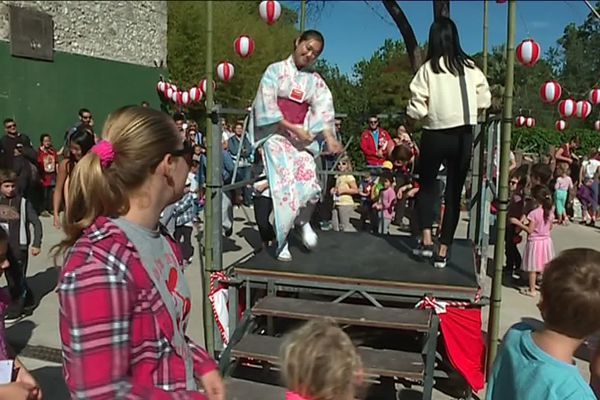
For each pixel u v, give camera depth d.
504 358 1.99
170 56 26.58
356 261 4.68
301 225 5.02
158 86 16.58
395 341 5.00
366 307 4.05
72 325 1.41
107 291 1.43
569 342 1.84
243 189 10.37
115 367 1.42
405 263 4.63
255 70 27.08
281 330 4.68
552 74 4.88
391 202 8.80
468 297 3.99
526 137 6.09
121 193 1.60
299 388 1.66
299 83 4.34
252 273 4.39
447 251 4.48
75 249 1.50
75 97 13.43
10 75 11.30
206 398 1.59
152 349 1.54
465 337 3.98
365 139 8.94
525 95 5.64
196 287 6.79
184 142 1.74
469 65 4.20
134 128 1.64
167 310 1.59
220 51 26.61
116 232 1.54
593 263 1.82
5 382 2.06
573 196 6.00
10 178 5.59
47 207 11.21
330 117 4.42
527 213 6.51
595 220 5.62
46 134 11.18
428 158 4.36
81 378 1.39
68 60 13.16
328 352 1.65
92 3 14.95
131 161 1.61
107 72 14.83
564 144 5.75
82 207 1.60
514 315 5.84
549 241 6.34
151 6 17.88
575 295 1.76
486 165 5.72
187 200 7.57
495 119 4.76
